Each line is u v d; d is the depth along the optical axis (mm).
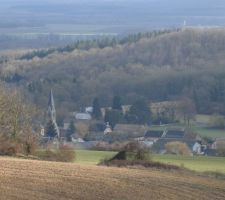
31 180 42938
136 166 61406
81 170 50219
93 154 84312
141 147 69875
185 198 42438
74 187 41906
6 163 50781
